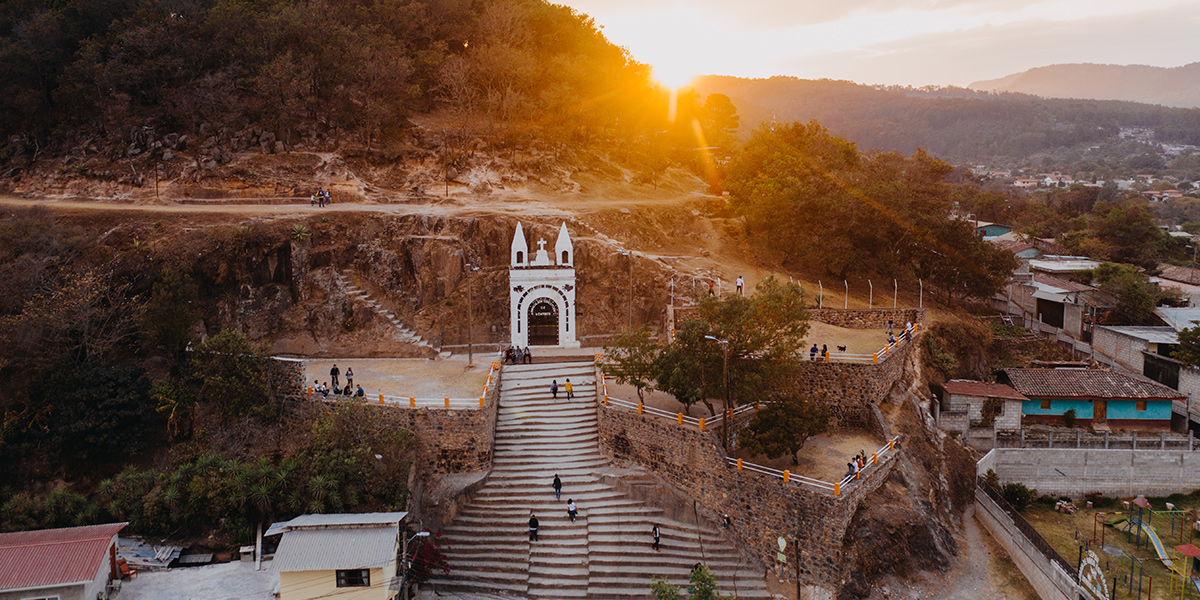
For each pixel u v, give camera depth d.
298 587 40.66
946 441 60.12
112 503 48.84
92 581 39.53
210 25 93.12
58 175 86.31
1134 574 51.56
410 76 100.44
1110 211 129.50
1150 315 82.38
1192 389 67.56
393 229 74.88
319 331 69.19
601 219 82.25
